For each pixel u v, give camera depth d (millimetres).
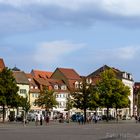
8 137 45594
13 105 99938
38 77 182625
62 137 46781
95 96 122625
